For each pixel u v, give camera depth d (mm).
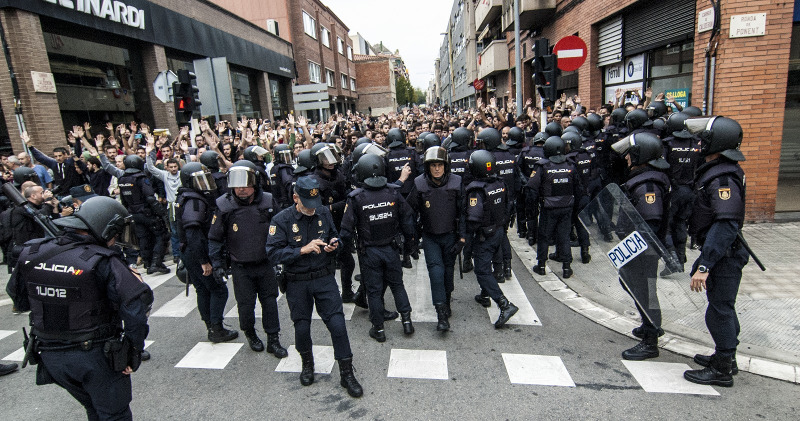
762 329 4293
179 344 4750
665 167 3904
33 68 9180
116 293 2688
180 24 14945
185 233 4422
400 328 4898
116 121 12148
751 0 6805
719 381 3510
